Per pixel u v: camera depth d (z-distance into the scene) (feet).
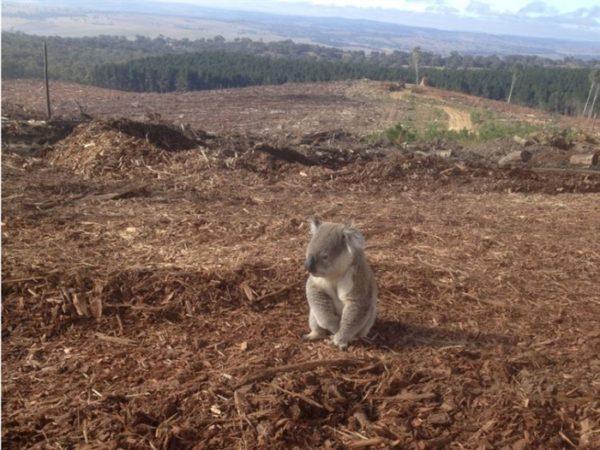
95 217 31.04
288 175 44.98
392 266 25.71
